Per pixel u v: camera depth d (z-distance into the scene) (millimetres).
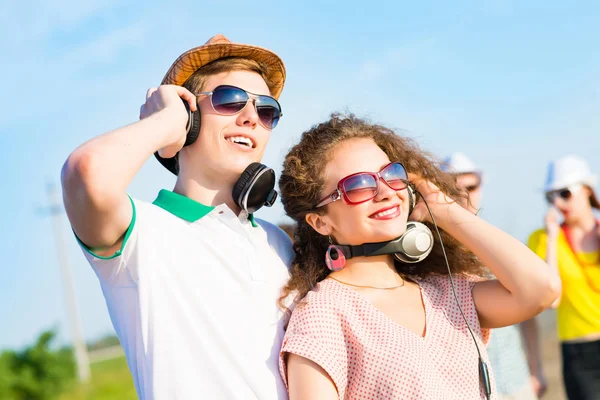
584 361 5125
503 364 3881
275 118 2531
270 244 2500
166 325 2039
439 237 2410
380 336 2143
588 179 5277
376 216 2322
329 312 2182
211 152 2393
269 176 2389
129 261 2055
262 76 2619
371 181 2297
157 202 2352
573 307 5184
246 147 2434
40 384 25812
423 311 2322
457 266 2533
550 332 11461
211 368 2037
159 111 2145
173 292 2078
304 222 2510
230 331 2107
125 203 1985
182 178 2461
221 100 2391
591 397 5086
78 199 1850
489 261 2344
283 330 2227
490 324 2398
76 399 26188
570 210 5242
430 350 2186
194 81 2471
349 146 2404
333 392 2072
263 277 2262
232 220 2324
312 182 2396
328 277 2395
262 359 2117
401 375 2055
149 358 2023
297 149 2535
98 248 1996
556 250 5227
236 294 2176
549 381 9898
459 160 4781
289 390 2092
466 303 2369
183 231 2207
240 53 2539
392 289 2363
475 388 2199
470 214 2453
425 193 2535
